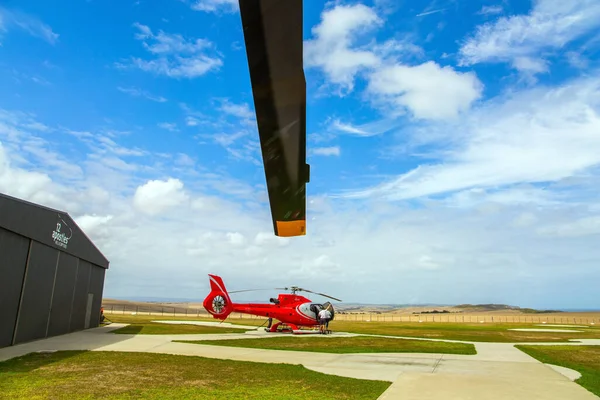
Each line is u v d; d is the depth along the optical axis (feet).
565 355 51.72
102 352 46.65
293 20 3.16
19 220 51.11
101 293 88.53
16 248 51.29
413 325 136.56
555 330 109.81
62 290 66.54
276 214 4.57
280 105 3.63
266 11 3.11
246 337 69.10
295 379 33.94
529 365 42.55
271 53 3.28
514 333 93.97
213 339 64.39
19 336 52.75
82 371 35.35
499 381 33.68
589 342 70.38
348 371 37.96
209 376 34.63
